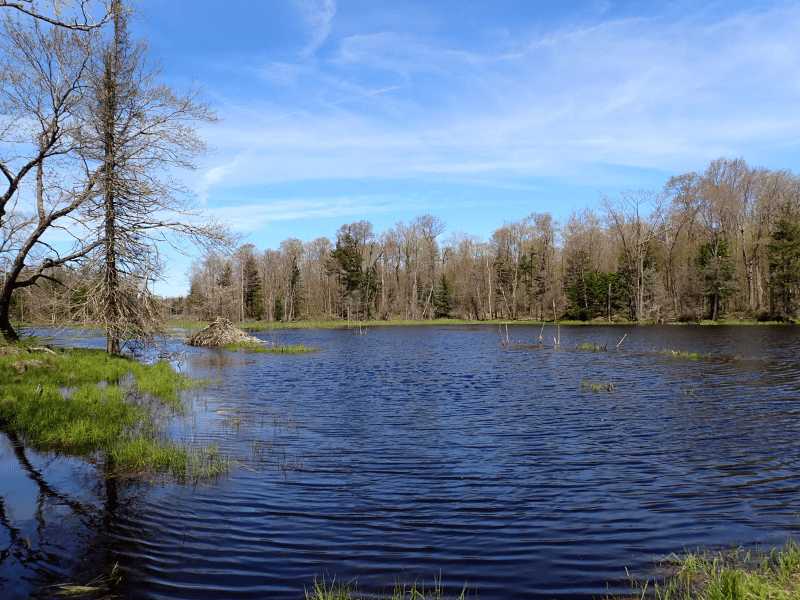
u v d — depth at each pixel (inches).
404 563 221.3
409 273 3774.6
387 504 289.0
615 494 305.4
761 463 364.8
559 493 307.3
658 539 243.8
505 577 208.7
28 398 500.1
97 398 530.6
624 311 2883.9
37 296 975.6
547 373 877.8
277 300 3503.9
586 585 201.5
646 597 190.5
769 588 178.7
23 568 213.9
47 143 828.0
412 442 424.5
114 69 839.1
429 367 984.9
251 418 517.7
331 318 3533.5
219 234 916.0
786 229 2347.4
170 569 214.4
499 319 3361.2
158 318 941.8
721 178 2773.1
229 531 252.1
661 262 3034.0
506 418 518.9
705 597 185.8
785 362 972.6
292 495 301.7
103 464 354.0
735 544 236.8
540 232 3462.1
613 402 601.9
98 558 223.5
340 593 191.6
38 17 364.5
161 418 509.0
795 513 274.4
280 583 204.8
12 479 323.3
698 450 398.9
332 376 857.5
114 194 844.6
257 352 1337.4
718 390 675.4
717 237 2549.2
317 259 4286.4
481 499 297.1
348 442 424.2
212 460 365.7
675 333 1881.2
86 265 857.5
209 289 1753.2
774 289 2422.5
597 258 3211.1
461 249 4126.5
